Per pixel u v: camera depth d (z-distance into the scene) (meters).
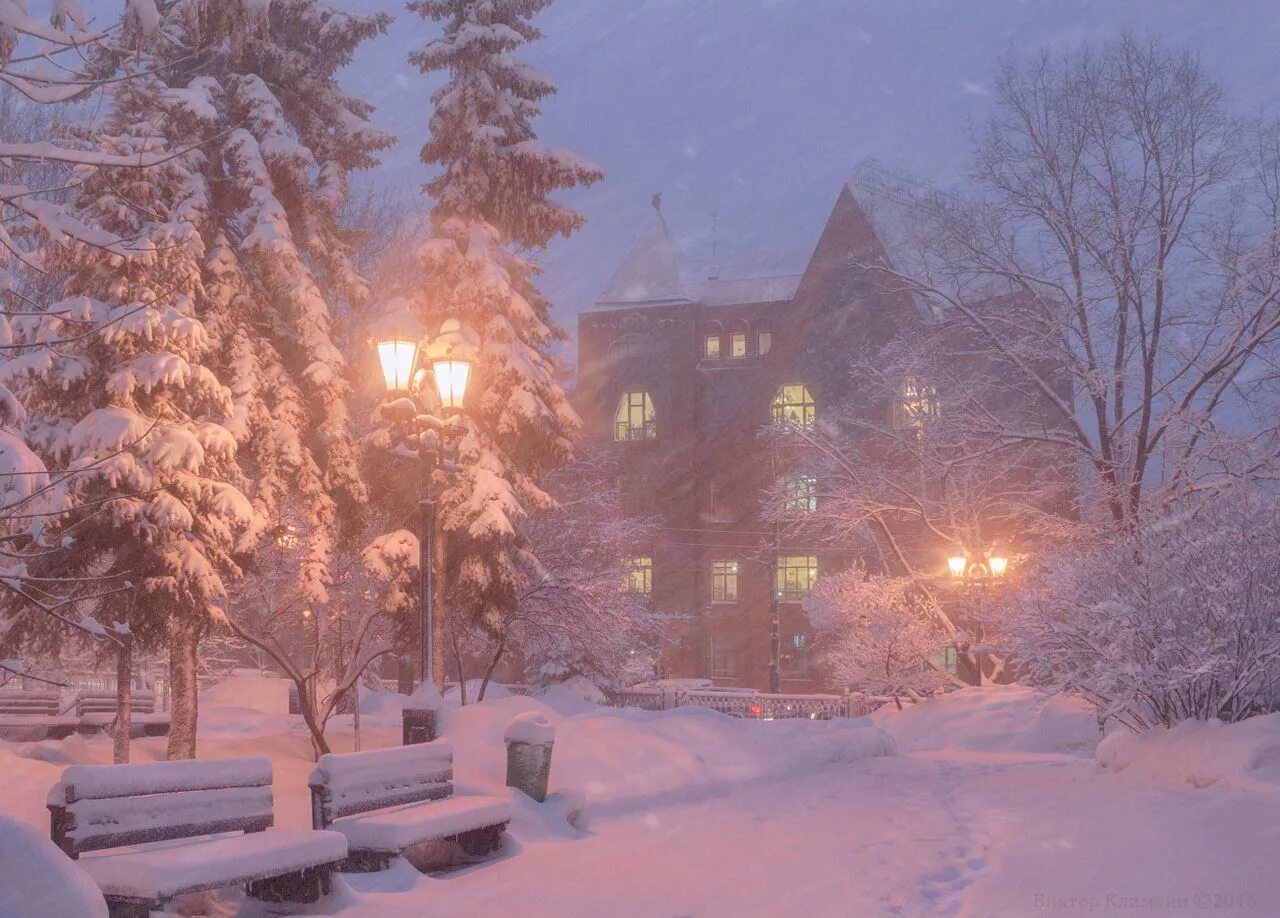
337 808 8.45
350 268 20.25
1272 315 27.56
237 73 19.64
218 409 17.12
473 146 23.38
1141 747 14.92
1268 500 15.08
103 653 16.73
